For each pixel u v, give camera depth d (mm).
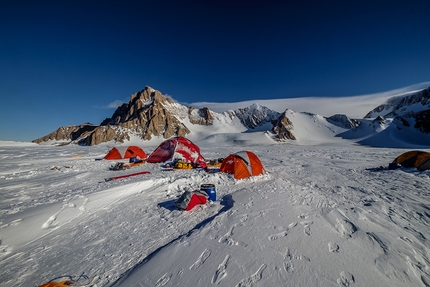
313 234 4234
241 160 10016
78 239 4570
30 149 37188
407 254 3658
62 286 3051
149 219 5488
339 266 3324
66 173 11695
